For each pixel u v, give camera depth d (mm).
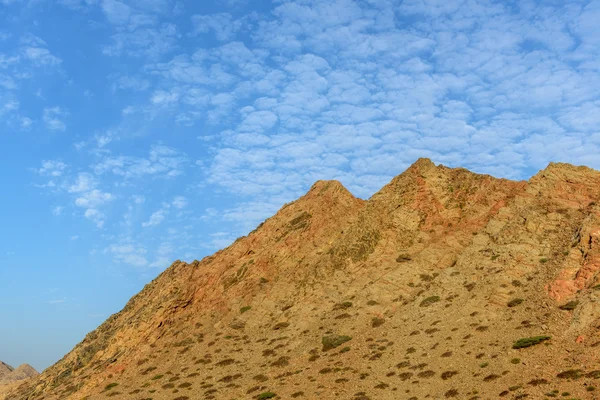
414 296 98188
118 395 90000
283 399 75750
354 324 95000
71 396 95188
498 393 63844
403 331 87688
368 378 76438
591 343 68000
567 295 80562
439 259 105750
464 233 111250
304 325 99500
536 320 77875
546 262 91125
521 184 116625
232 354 96062
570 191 107188
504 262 95312
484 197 117938
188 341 103438
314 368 83938
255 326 104312
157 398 85312
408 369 76000
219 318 109250
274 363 88812
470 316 84688
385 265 108750
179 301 113938
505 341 75438
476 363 72375
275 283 114125
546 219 100812
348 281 107938
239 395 80250
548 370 65750
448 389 68375
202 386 86500
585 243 88062
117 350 109062
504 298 86125
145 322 111250
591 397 57344
